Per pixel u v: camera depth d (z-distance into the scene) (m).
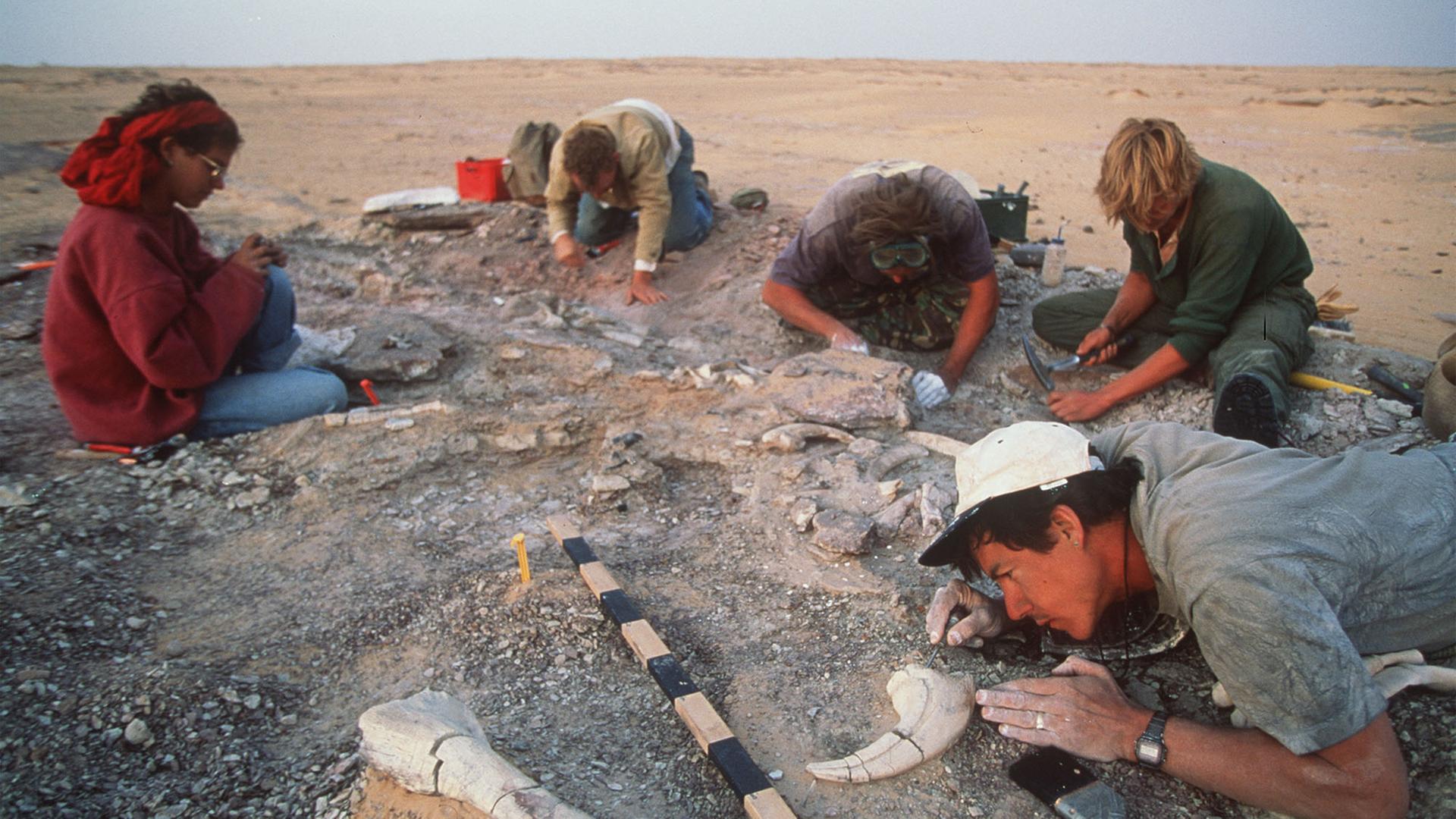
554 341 4.70
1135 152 3.99
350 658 2.77
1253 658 1.87
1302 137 12.10
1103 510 2.17
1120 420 4.33
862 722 2.46
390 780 2.22
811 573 3.09
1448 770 2.11
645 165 5.68
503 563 3.23
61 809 2.22
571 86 22.17
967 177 6.59
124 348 3.60
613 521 3.54
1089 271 5.89
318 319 5.16
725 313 5.53
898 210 4.30
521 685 2.63
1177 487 2.13
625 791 2.25
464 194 7.50
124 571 3.16
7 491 3.42
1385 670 2.17
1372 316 5.79
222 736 2.47
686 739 2.41
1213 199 4.08
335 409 4.20
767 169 10.80
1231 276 4.11
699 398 4.24
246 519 3.50
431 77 25.70
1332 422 4.03
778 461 3.73
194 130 3.58
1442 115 13.03
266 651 2.79
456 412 4.05
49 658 2.68
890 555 3.16
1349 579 1.96
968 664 2.62
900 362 4.59
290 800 2.26
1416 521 2.06
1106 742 2.23
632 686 2.61
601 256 6.41
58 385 3.76
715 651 2.77
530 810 2.04
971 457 2.29
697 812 2.20
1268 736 1.99
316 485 3.65
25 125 13.22
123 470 3.69
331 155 12.46
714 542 3.37
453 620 2.89
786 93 19.14
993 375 4.82
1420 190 9.18
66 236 3.61
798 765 2.32
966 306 4.77
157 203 3.69
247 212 8.58
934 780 2.25
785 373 4.28
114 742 2.42
